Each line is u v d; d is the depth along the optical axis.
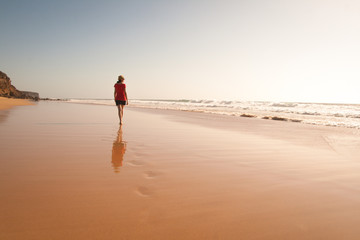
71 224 1.32
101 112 13.53
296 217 1.55
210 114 14.00
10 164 2.45
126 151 3.35
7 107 14.45
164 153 3.33
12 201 1.57
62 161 2.66
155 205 1.63
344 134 6.12
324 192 2.03
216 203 1.71
